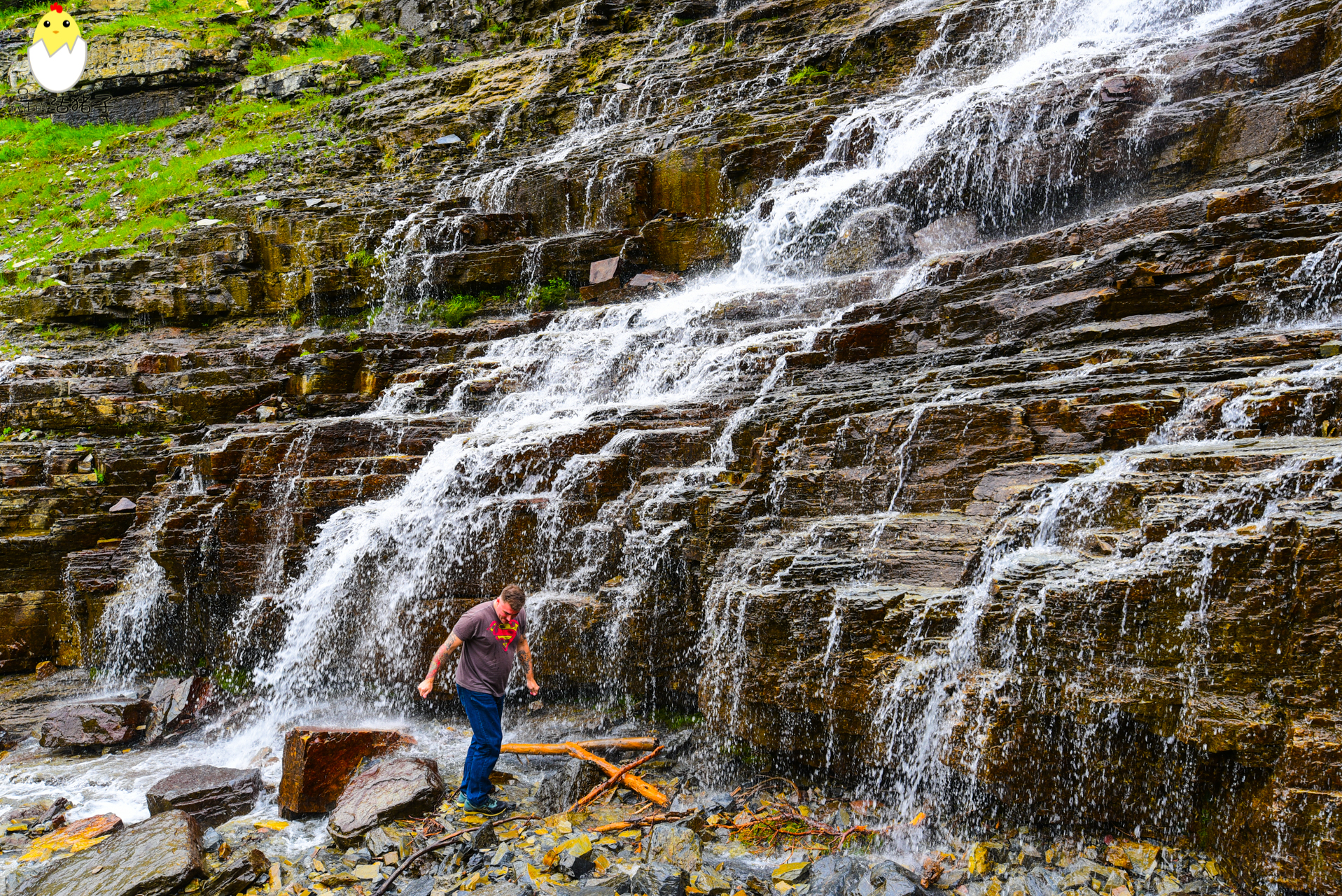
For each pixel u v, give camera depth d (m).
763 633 6.58
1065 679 5.11
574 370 12.54
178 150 27.59
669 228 17.12
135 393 14.99
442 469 10.23
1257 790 4.54
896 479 7.38
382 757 7.25
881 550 6.61
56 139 29.53
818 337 10.27
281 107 29.08
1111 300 8.36
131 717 9.09
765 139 17.36
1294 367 6.47
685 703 7.95
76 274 19.62
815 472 7.80
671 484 8.59
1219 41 13.33
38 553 11.88
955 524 6.51
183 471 12.38
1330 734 4.28
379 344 14.89
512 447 9.74
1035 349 8.41
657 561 8.11
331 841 6.30
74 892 5.54
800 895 5.15
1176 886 4.67
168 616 11.20
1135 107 12.72
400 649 9.19
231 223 20.84
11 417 14.42
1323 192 8.51
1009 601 5.39
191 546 10.92
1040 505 6.09
